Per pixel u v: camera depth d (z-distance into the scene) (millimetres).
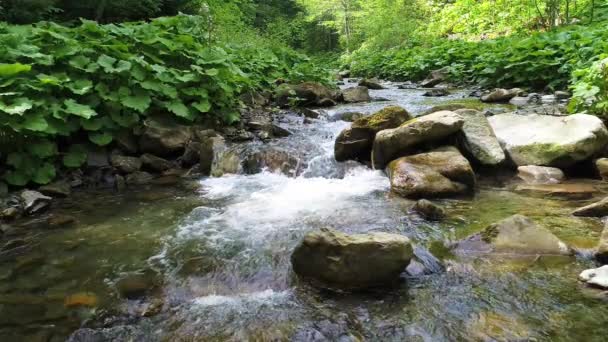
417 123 5008
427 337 2316
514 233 3170
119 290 2900
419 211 3871
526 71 8586
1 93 4559
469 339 2273
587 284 2654
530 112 6461
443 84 11469
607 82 5262
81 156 5375
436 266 2990
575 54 7836
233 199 4668
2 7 9305
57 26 6383
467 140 4980
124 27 7066
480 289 2705
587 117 4859
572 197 4074
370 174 5160
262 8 29359
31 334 2443
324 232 2904
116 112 5809
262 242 3529
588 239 3166
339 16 28109
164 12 14109
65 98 5484
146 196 4836
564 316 2395
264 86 9867
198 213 4246
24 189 4742
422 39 19625
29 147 4934
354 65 18422
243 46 12750
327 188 4891
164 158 5941
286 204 4438
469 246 3201
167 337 2406
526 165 4824
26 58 5520
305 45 34094
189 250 3445
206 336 2408
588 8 12773
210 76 6703
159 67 5988
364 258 2762
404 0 23219
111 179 5367
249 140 6527
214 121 6855
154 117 6195
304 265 2932
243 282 2969
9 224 4082
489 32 16891
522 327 2330
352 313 2561
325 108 8602
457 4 18906
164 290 2898
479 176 4879
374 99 9453
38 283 3014
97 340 2387
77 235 3805
